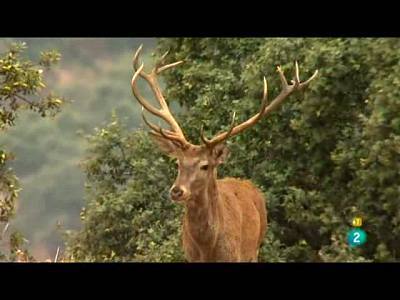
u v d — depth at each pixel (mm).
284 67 34625
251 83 35281
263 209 30000
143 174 37625
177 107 48406
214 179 25422
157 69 28469
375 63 32250
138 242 35156
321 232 32531
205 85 38031
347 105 33719
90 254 37938
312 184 35000
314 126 33969
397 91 30000
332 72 33156
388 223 31188
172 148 25344
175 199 24453
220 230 25797
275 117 35125
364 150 31953
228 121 36344
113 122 39594
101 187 39406
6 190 32094
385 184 30516
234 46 39344
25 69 31875
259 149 35438
